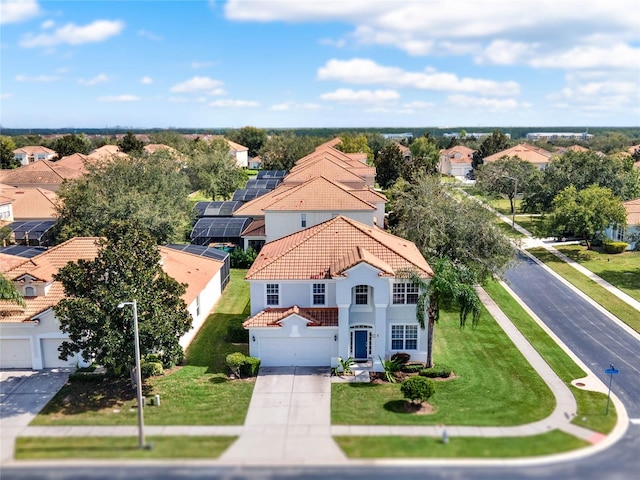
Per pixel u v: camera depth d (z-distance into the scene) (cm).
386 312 3356
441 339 3875
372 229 4203
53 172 8594
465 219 4512
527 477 2159
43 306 3419
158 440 2495
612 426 2670
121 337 2825
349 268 3228
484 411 2833
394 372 3300
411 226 4691
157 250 3136
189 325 3089
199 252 4978
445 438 2462
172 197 6206
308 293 3462
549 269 5812
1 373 3366
